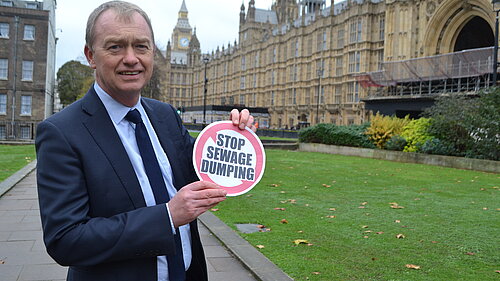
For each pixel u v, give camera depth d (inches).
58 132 75.5
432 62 1334.9
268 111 3166.8
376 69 2100.1
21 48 1631.4
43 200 72.5
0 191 407.5
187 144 98.5
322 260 217.0
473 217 322.7
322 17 2527.1
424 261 218.1
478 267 210.4
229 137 93.7
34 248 241.8
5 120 1617.9
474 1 1354.6
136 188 79.0
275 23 4180.6
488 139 712.4
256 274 193.8
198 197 74.9
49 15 1696.6
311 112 2618.1
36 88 1649.9
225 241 247.3
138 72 81.0
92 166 75.9
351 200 393.1
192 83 5177.2
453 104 824.9
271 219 310.2
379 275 197.0
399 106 1357.0
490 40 1743.4
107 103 82.7
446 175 610.5
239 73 3762.3
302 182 513.3
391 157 890.7
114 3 81.1
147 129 89.6
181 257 87.4
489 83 1223.5
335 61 2397.9
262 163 95.7
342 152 1055.0
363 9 2135.8
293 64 2871.6
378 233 270.5
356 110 2171.5
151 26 85.1
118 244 69.8
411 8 1628.9
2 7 1598.2
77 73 3161.9
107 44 78.2
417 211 344.2
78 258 69.7
